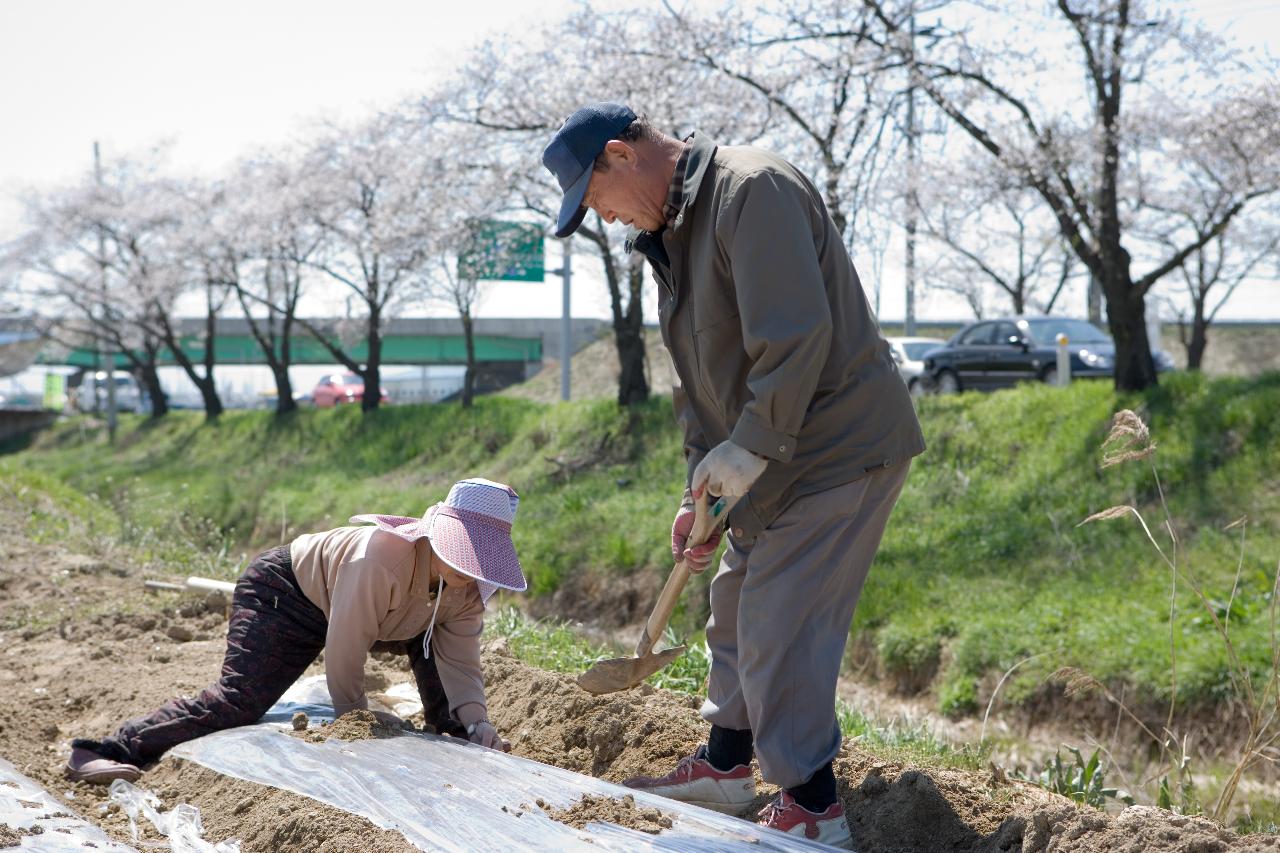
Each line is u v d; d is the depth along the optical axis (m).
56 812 3.14
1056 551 10.43
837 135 15.10
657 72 15.16
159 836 3.17
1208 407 11.31
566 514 14.64
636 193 2.82
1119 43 12.45
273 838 2.93
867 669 9.94
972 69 13.83
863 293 2.81
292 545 4.04
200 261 26.84
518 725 4.13
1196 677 7.53
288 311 27.38
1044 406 13.05
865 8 14.34
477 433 20.38
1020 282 24.80
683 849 2.53
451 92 17.61
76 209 28.89
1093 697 7.98
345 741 3.46
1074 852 2.38
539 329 44.16
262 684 3.85
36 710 4.48
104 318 31.84
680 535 3.12
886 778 3.17
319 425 25.31
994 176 14.54
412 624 3.82
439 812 2.83
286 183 24.92
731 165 2.65
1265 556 9.09
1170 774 6.82
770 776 2.69
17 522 9.96
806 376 2.51
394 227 19.89
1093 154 12.70
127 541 9.60
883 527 2.85
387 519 3.80
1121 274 12.41
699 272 2.73
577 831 2.66
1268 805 5.78
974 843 2.77
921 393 17.84
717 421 3.00
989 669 8.78
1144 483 10.82
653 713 3.79
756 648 2.72
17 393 47.06
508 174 17.41
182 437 29.36
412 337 44.69
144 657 5.22
